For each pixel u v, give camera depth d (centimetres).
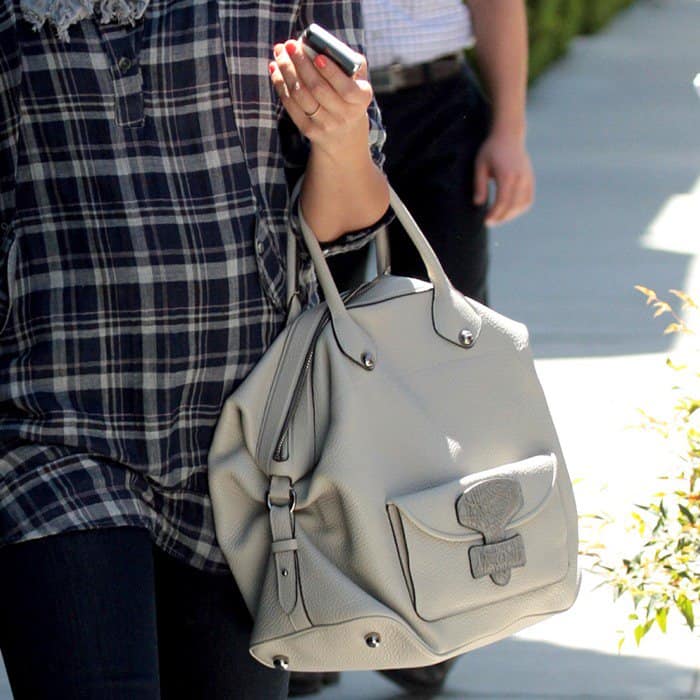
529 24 3750
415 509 626
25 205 619
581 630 1149
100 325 619
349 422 625
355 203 652
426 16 972
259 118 639
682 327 929
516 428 663
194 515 645
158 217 620
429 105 979
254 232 633
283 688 688
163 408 625
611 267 2161
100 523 607
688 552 828
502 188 1006
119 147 616
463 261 998
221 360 635
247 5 635
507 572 645
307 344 639
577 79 3750
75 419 615
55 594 598
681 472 872
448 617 638
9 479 615
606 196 2592
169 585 661
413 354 651
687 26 4634
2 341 627
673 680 1072
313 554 627
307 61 612
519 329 672
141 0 613
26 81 611
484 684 1070
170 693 674
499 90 1013
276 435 632
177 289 623
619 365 1738
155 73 618
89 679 595
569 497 676
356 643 621
